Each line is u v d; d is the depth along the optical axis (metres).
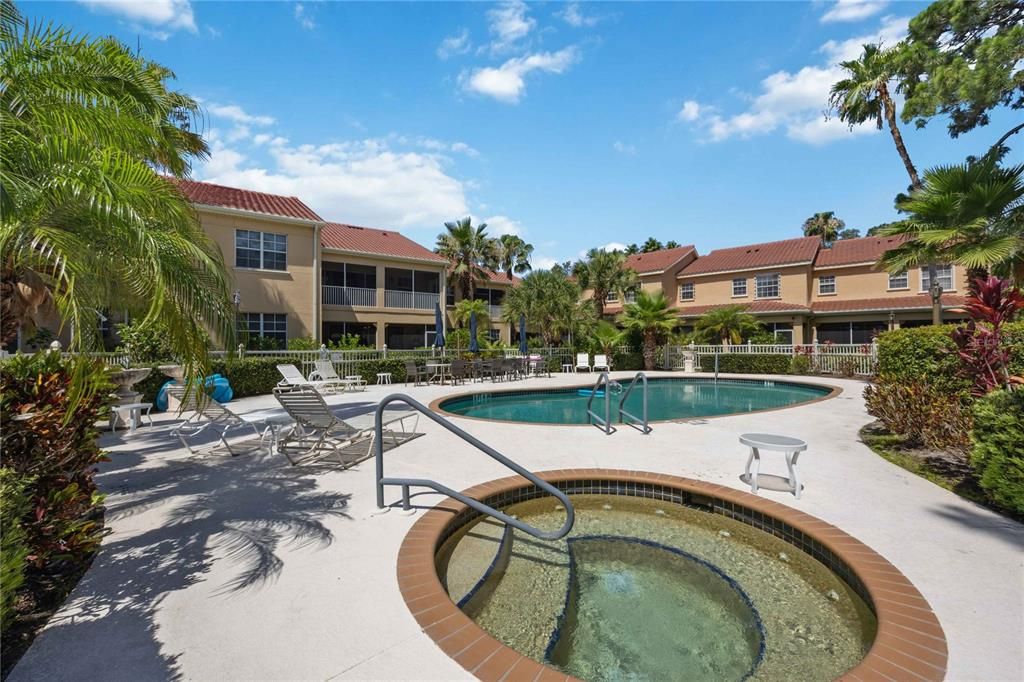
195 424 8.45
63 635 2.42
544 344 25.67
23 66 3.54
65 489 3.04
